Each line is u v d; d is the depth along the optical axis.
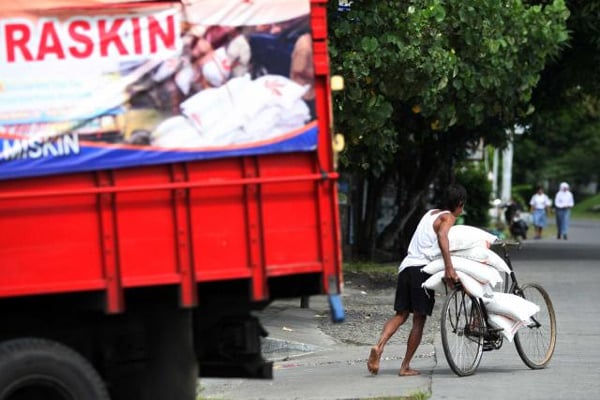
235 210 11.47
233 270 11.41
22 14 11.03
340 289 11.74
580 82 48.25
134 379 12.73
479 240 17.97
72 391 11.07
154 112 11.38
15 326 11.95
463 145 47.53
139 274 11.16
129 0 11.36
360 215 46.19
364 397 16.03
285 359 21.31
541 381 17.27
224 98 11.58
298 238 11.64
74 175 11.11
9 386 10.79
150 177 11.34
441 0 29.05
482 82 31.02
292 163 11.73
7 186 10.92
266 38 11.74
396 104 33.53
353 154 30.91
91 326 12.30
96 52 11.23
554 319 19.08
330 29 25.86
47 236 10.92
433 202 53.12
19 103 10.98
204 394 17.08
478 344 18.08
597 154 140.00
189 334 12.46
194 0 11.55
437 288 17.78
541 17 32.47
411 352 18.19
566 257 46.81
